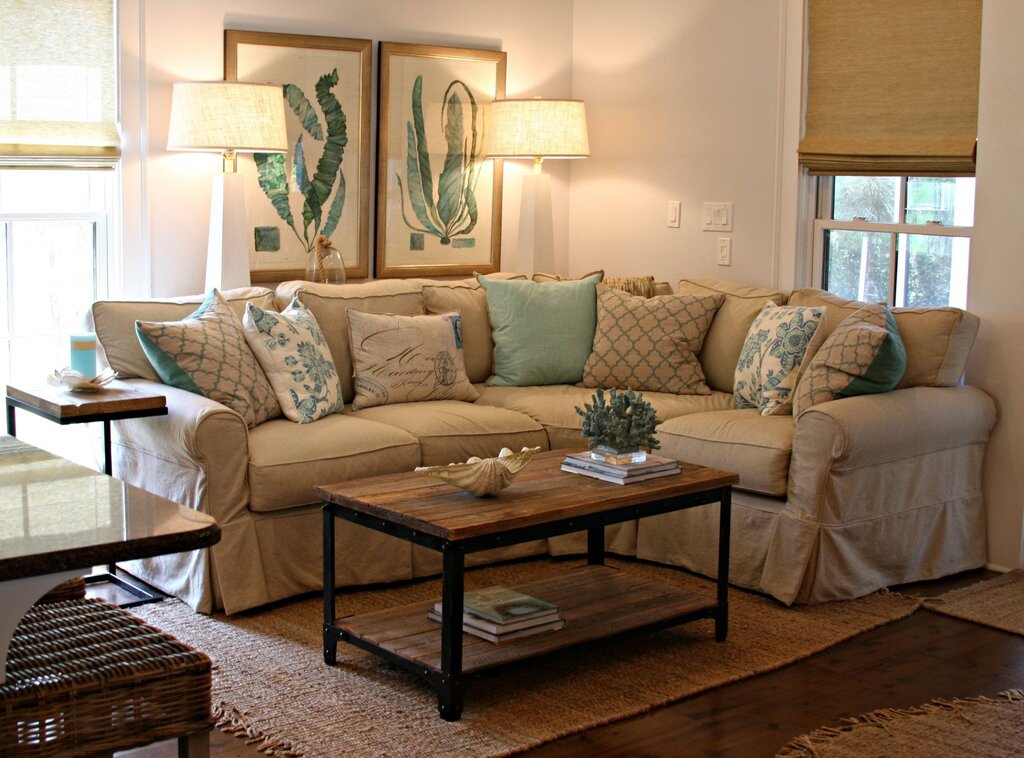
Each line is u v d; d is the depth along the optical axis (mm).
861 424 3732
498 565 4234
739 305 4770
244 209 4598
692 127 5316
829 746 2814
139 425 3883
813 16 4816
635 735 2875
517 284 4965
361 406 4367
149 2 4516
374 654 3111
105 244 4621
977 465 4270
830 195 4930
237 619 3621
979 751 2814
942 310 4203
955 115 4406
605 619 3309
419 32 5316
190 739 2002
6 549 1607
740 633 3576
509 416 4375
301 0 4930
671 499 3307
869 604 3848
